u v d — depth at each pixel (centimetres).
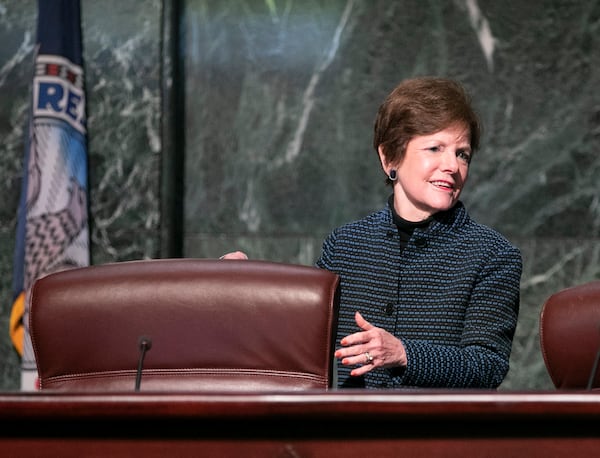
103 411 226
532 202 1005
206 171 1023
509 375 1001
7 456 234
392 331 504
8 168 996
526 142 1005
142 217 984
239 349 382
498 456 232
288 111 1020
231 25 1025
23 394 229
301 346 380
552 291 1002
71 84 938
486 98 1009
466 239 515
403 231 532
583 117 1005
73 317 389
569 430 231
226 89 1023
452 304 496
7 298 993
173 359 382
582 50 1005
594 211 1004
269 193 1020
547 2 1009
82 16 988
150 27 988
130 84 988
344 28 1020
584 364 375
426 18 1012
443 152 512
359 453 231
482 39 1009
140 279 391
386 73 1013
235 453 232
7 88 998
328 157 1016
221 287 387
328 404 224
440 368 444
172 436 232
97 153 984
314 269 392
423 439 231
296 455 232
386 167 539
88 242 935
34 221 913
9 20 1002
